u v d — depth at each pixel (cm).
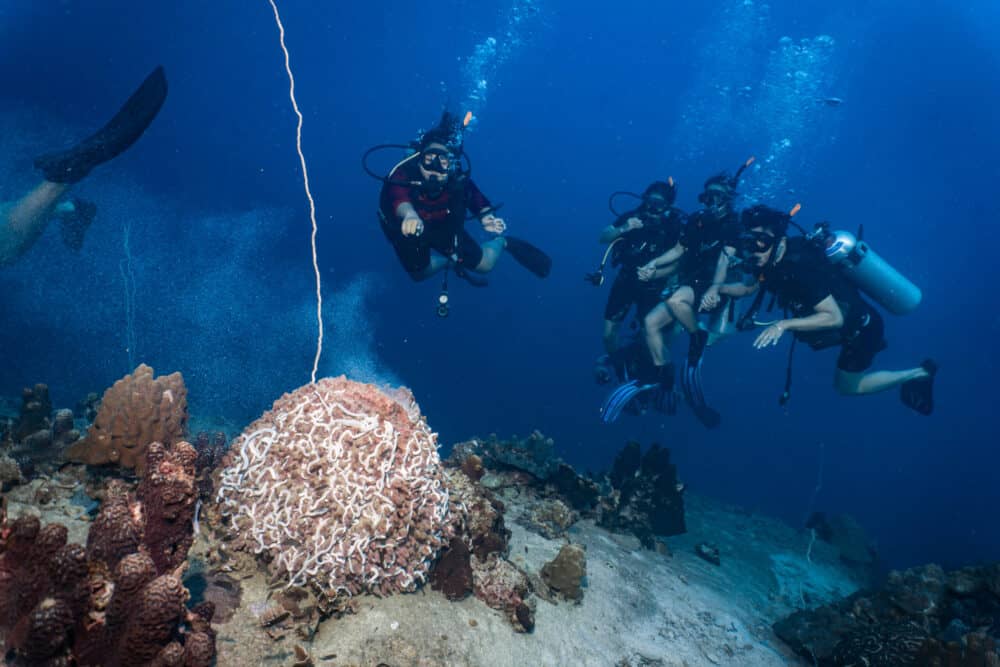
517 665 300
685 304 764
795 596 650
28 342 1112
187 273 1645
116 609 171
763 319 670
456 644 288
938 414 5291
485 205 685
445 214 648
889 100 4356
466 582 324
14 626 165
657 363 829
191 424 666
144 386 327
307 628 256
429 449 315
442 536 319
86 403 527
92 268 1393
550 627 351
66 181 589
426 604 304
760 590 630
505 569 354
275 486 282
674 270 819
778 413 4431
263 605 263
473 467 484
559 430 2148
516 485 574
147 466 227
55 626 157
